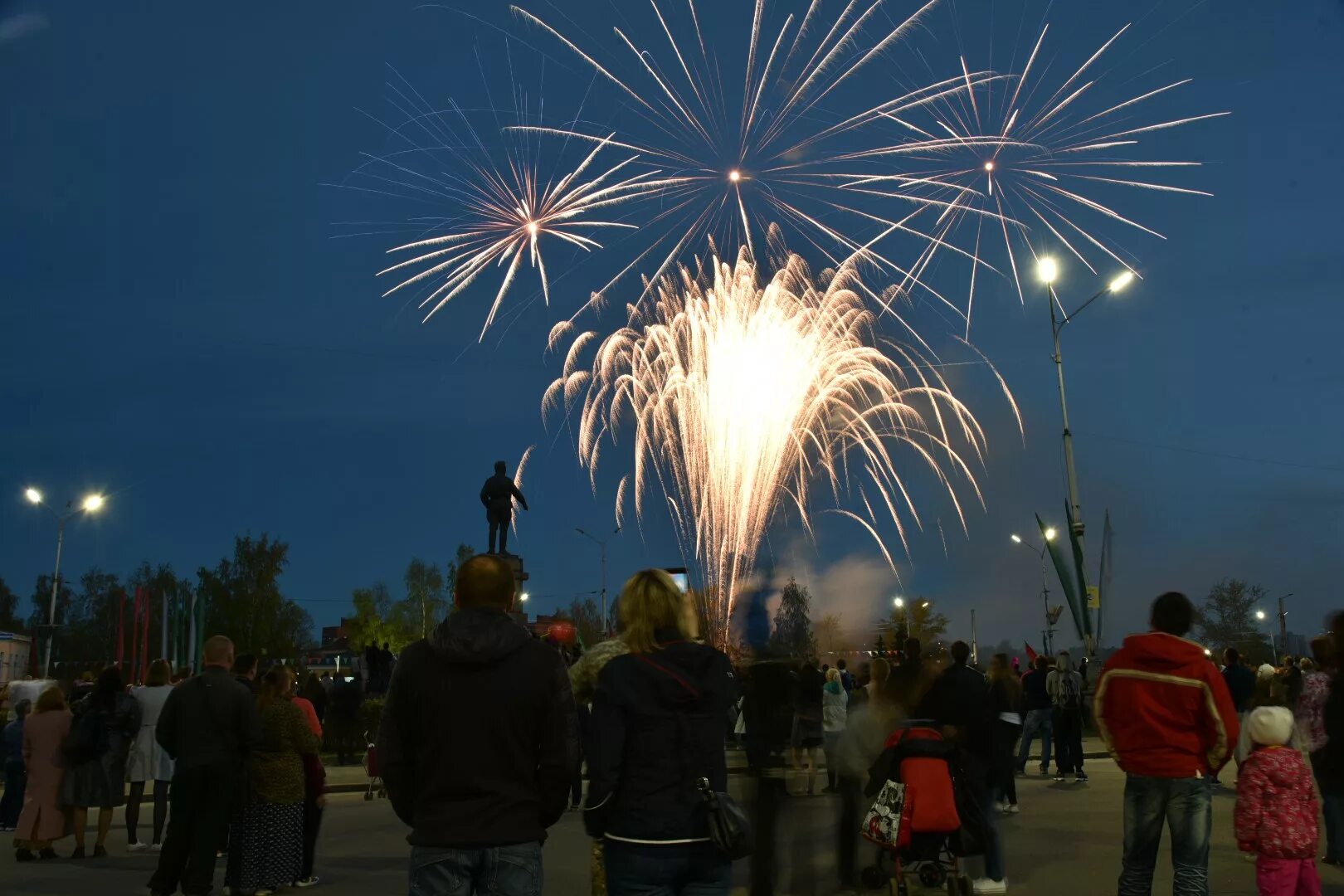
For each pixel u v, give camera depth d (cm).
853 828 1045
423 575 8738
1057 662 1988
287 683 1054
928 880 883
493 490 3014
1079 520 3009
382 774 497
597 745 495
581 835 1387
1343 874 1034
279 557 8069
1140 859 741
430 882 472
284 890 1045
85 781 1308
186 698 967
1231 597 8394
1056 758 1938
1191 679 723
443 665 489
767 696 1007
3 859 1301
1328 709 1032
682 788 492
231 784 970
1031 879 1008
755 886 968
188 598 7312
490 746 483
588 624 6750
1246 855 730
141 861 1279
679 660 506
